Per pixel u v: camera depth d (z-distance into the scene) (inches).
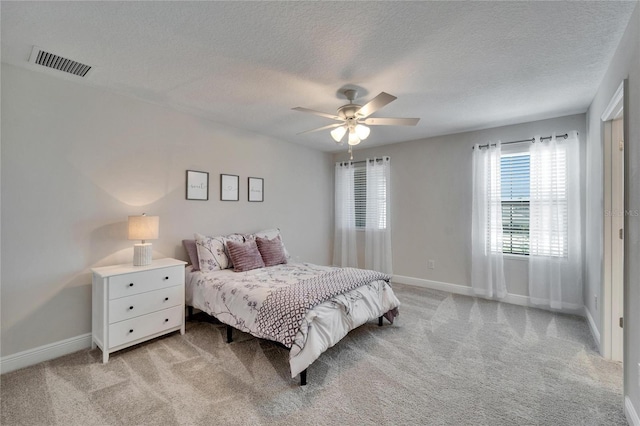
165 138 123.8
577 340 105.6
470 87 102.9
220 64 87.5
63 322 96.4
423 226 177.2
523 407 70.4
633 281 65.4
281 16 65.9
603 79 95.0
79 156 100.0
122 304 94.8
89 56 82.7
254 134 162.4
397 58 83.7
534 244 139.0
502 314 131.5
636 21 62.1
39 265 92.0
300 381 80.5
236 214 152.8
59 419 66.3
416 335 110.2
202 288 114.3
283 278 112.7
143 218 104.4
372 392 76.3
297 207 189.9
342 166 208.4
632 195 66.4
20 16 65.1
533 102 117.0
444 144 169.2
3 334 85.7
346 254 205.5
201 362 91.0
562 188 133.6
